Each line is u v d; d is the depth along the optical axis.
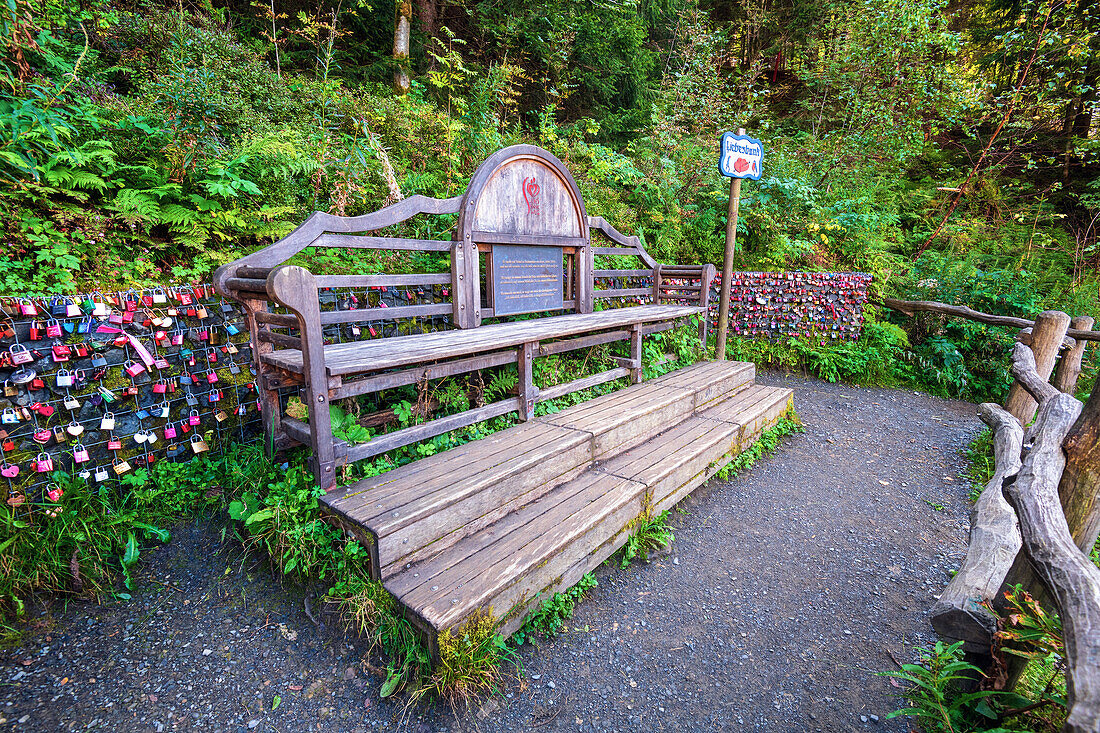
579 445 3.01
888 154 7.85
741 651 2.19
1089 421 1.48
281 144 3.89
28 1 3.07
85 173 3.07
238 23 6.32
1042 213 8.19
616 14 7.91
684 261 6.82
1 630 1.96
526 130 7.26
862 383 5.96
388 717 1.79
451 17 8.20
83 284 2.69
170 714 1.76
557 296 4.56
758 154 5.11
